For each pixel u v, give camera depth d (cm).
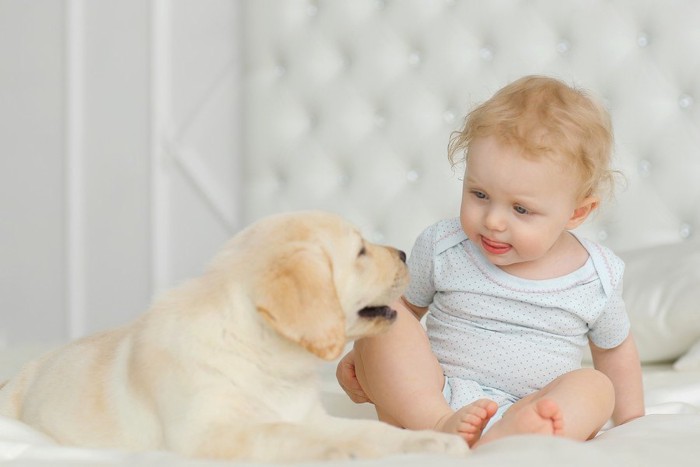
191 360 189
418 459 161
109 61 521
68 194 524
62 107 527
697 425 207
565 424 197
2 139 537
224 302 193
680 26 408
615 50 416
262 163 471
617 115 413
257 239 201
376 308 216
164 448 189
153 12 509
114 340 214
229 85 506
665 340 329
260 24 472
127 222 521
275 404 194
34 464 165
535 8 429
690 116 407
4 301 539
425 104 444
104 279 525
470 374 240
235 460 172
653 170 410
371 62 453
